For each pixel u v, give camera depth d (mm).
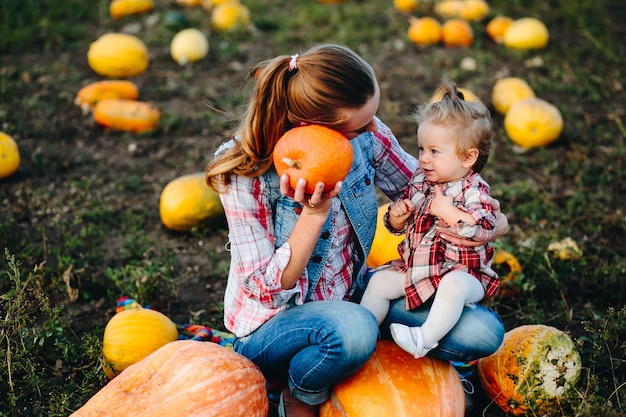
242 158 3104
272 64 3002
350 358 3098
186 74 8805
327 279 3412
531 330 3688
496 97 7844
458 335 3266
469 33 9688
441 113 3270
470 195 3289
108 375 3877
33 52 9281
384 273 3471
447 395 3262
